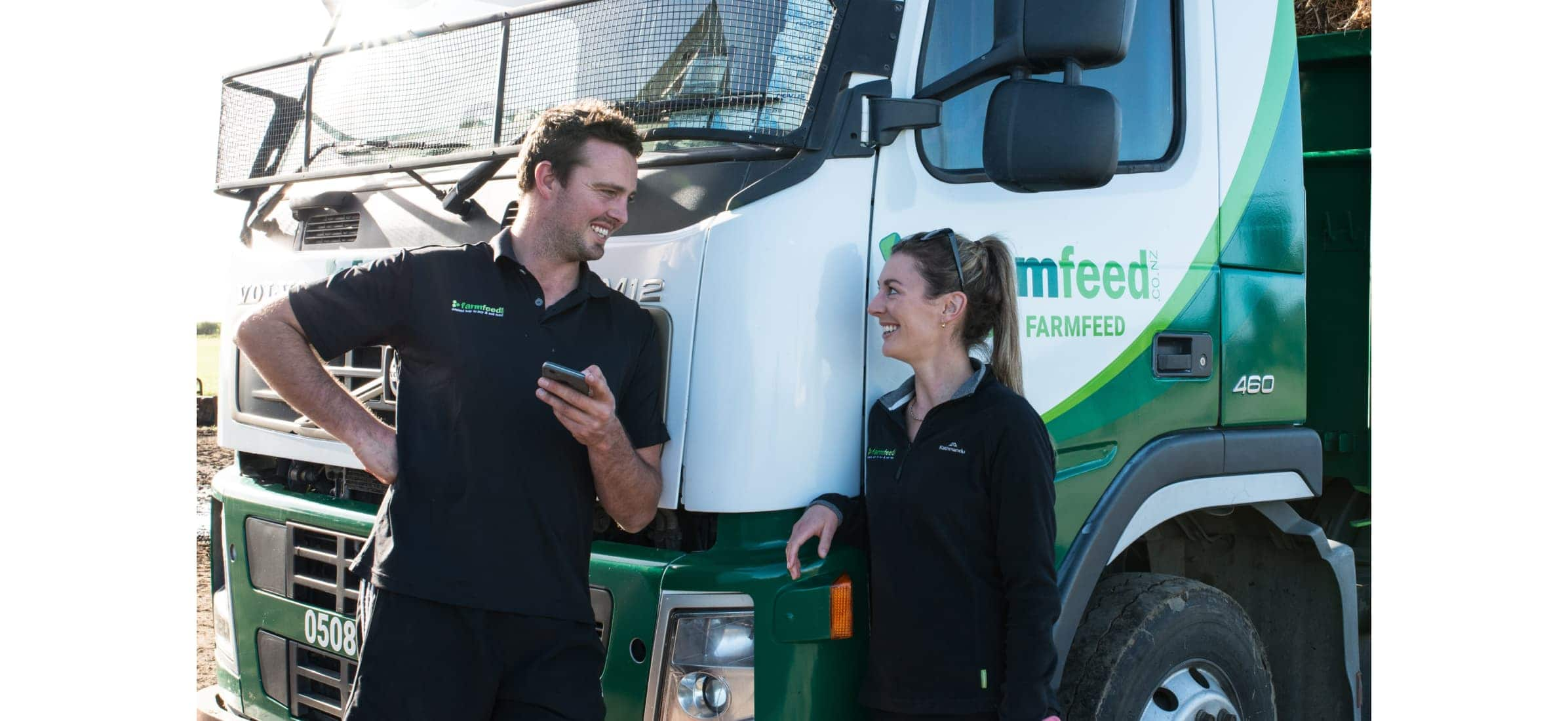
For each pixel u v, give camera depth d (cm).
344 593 302
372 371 309
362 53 333
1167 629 313
